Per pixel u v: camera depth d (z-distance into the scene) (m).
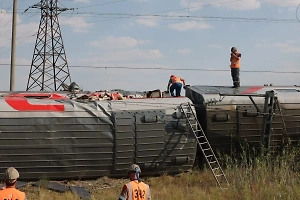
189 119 17.25
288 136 18.58
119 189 15.21
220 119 17.92
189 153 17.19
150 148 16.62
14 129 15.06
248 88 20.08
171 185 15.59
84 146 15.79
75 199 13.30
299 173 16.19
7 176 7.00
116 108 16.52
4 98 15.93
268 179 15.02
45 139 15.36
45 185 14.77
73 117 15.75
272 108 17.52
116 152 16.16
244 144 18.06
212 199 13.31
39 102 15.82
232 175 15.85
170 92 19.05
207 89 19.39
